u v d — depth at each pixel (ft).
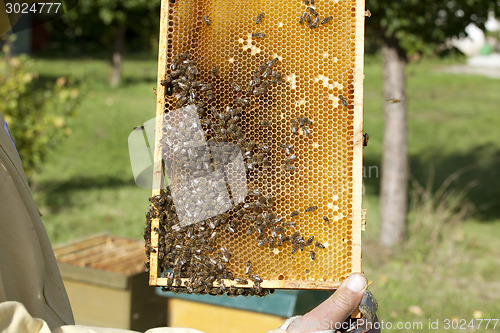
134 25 49.67
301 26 4.96
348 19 4.93
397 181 21.26
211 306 11.46
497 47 84.64
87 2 46.62
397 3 17.70
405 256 20.18
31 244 4.40
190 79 4.84
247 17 4.99
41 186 28.63
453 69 74.33
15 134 21.81
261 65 4.90
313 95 4.92
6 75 22.02
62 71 66.28
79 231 22.57
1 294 4.01
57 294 4.72
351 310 4.30
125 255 12.94
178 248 4.74
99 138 39.63
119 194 28.30
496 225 24.44
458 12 18.56
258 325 11.16
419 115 48.73
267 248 4.85
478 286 17.83
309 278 4.82
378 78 65.67
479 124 45.96
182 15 4.98
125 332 3.93
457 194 29.01
